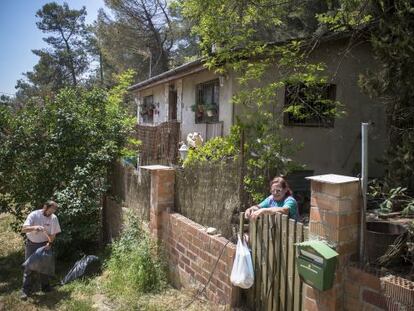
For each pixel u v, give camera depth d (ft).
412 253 11.04
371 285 10.69
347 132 33.50
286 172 20.62
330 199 11.55
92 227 30.32
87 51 176.86
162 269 21.24
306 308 12.52
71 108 32.30
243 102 26.66
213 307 17.13
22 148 30.76
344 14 27.50
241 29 28.86
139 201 25.82
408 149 22.11
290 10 33.40
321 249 11.18
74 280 23.93
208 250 17.75
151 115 58.29
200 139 31.58
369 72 24.97
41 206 31.07
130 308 18.31
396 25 22.50
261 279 15.16
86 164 30.89
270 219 14.61
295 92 27.68
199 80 40.04
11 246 33.71
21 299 21.58
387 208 17.34
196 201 20.07
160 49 108.27
